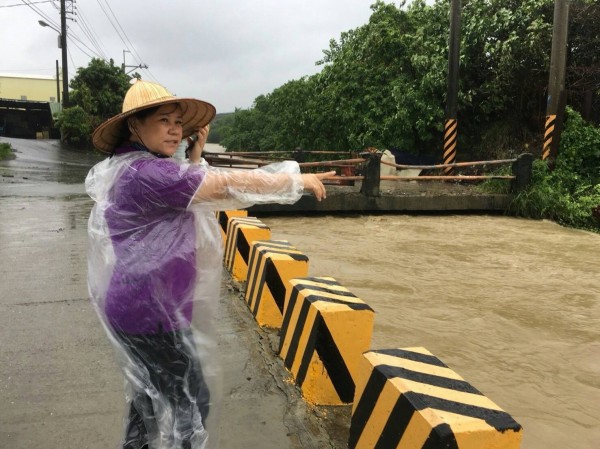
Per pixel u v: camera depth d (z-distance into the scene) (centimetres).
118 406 279
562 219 977
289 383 308
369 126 1562
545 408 301
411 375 203
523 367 354
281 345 340
